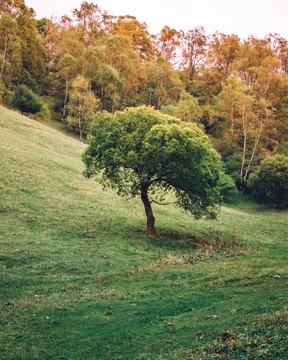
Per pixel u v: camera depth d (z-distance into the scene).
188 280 13.16
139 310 9.65
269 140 73.31
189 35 114.25
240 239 31.30
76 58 85.50
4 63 72.00
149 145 23.41
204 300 10.11
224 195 60.94
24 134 48.97
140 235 26.22
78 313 9.64
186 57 116.06
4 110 56.25
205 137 26.89
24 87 67.50
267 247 26.42
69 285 13.43
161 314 9.14
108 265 17.98
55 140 52.16
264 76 73.88
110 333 7.80
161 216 35.00
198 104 87.62
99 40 105.25
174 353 6.14
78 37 100.25
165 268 16.52
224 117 79.69
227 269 14.63
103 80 77.38
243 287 11.08
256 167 66.38
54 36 98.56
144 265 18.28
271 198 56.53
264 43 101.69
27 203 28.08
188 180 25.64
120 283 13.65
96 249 21.09
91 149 26.98
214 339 6.61
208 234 31.62
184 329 7.61
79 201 32.31
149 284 13.05
